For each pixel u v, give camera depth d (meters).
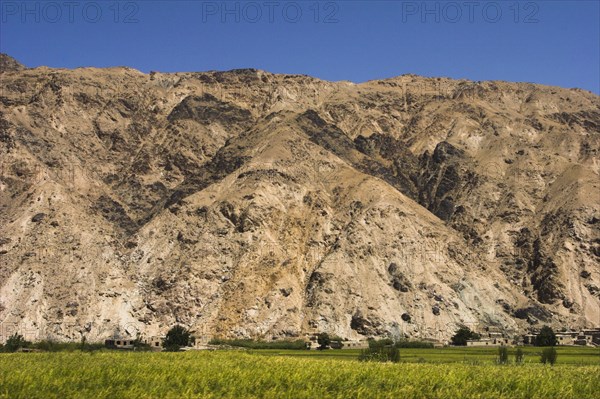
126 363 96.50
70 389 75.62
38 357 112.06
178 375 84.06
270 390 78.19
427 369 95.88
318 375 86.62
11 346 160.00
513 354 146.38
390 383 83.94
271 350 165.25
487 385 84.62
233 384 80.50
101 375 81.75
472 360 128.75
